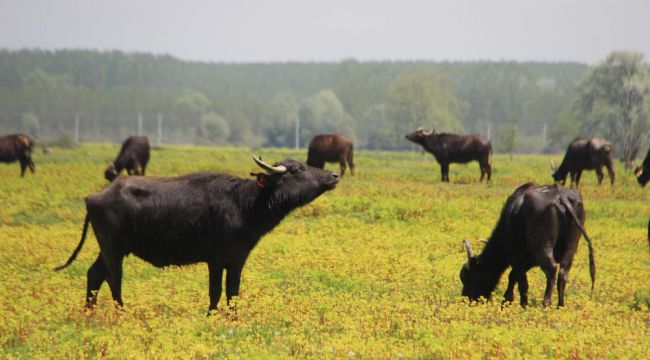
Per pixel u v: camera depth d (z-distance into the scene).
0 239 49.62
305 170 32.84
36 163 128.88
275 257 44.59
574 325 27.80
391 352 24.44
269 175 31.81
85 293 35.19
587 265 44.34
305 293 34.81
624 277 39.78
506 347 24.38
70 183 84.50
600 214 67.75
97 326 28.28
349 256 43.91
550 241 31.52
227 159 153.00
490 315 29.55
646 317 30.86
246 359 23.42
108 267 32.03
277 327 27.94
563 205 31.39
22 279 39.06
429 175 109.69
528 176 107.06
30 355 24.64
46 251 45.16
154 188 31.70
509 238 32.97
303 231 55.22
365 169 122.94
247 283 36.41
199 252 32.09
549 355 24.55
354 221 60.12
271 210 32.28
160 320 28.36
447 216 62.44
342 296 33.25
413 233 54.81
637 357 23.70
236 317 29.36
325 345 25.05
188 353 24.28
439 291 35.84
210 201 31.67
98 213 31.58
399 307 30.00
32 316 28.81
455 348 24.38
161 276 39.66
